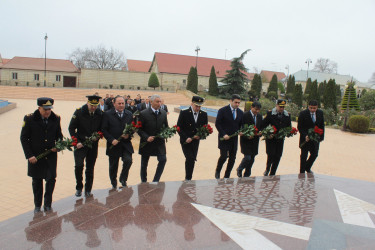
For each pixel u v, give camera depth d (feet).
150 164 27.96
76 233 10.09
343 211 12.56
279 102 20.71
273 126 19.97
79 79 168.96
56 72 164.96
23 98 119.55
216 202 13.12
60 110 77.36
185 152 19.36
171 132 17.90
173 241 9.32
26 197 18.71
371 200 14.37
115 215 11.59
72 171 24.56
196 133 19.01
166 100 137.08
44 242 9.55
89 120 16.69
